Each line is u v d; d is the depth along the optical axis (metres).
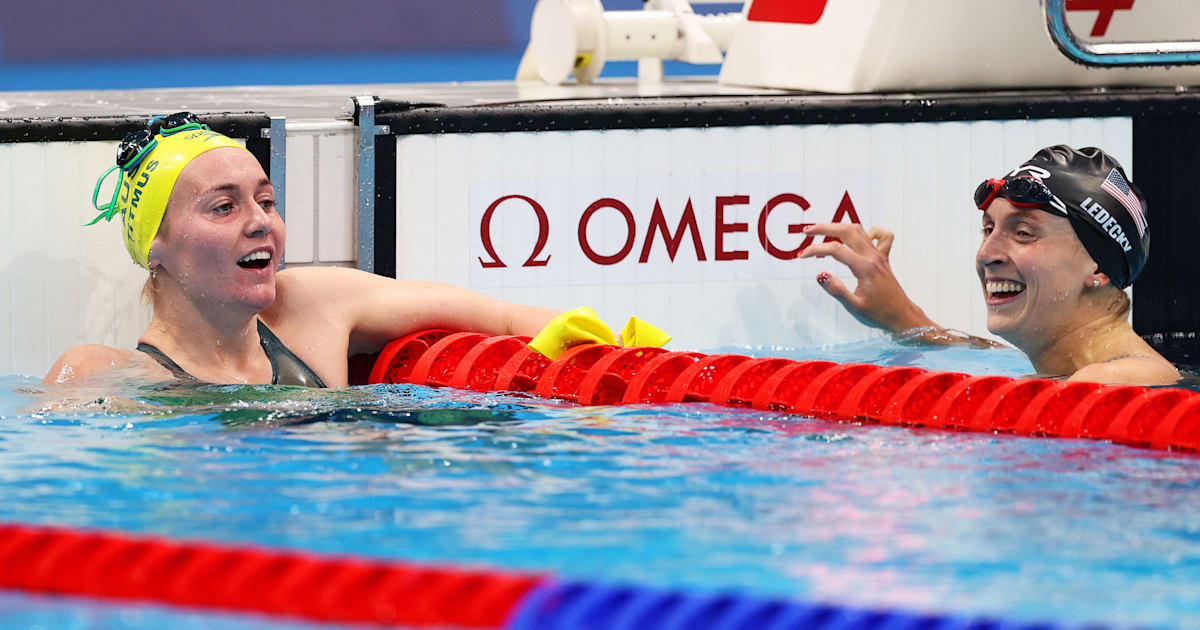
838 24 13.82
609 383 10.26
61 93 17.30
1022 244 10.83
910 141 13.28
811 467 8.12
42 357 12.08
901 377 9.89
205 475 7.89
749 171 13.09
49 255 12.00
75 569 6.46
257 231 10.20
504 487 7.68
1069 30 12.57
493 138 12.63
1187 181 13.71
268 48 37.75
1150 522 7.02
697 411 9.75
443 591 6.04
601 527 6.94
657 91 15.15
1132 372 10.23
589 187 12.88
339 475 7.90
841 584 6.14
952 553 6.54
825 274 12.97
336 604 6.05
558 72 17.14
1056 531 6.88
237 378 10.52
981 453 8.48
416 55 36.97
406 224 12.55
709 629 5.66
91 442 8.63
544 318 11.73
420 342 11.38
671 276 13.10
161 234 10.23
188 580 6.32
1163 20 13.89
